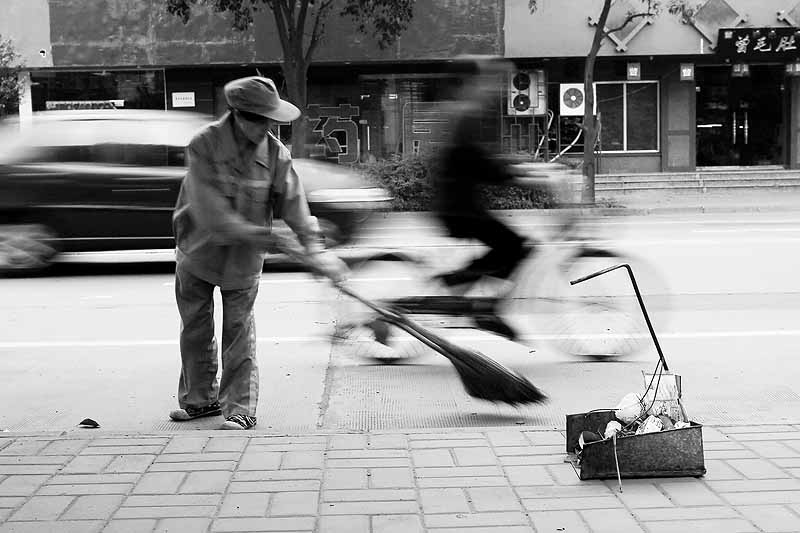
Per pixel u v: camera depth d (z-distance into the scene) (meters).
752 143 27.55
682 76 26.56
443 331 8.05
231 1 21.89
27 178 12.24
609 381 6.82
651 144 27.14
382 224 16.86
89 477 4.42
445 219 7.18
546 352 7.74
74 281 11.97
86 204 12.26
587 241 8.00
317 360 7.57
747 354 7.56
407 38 25.34
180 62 25.33
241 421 5.49
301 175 11.98
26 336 8.59
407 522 3.82
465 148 7.05
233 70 26.08
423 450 4.81
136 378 7.07
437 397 6.46
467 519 3.85
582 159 26.86
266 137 5.52
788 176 25.81
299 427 5.75
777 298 9.93
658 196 24.56
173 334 8.62
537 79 26.34
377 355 7.43
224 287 5.54
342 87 26.31
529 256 7.26
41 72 25.77
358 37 25.30
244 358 5.61
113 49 25.23
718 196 24.38
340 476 4.41
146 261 13.61
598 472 4.29
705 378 6.83
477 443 4.93
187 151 5.46
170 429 5.70
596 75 26.84
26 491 4.23
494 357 7.58
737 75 27.14
